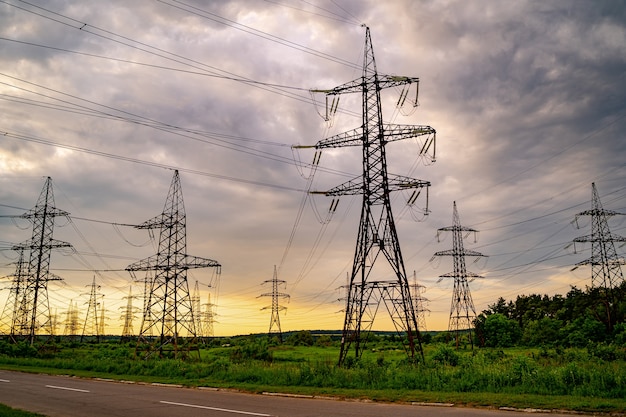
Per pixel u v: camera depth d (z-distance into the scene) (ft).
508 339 337.93
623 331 235.81
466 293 275.80
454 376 82.84
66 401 69.51
